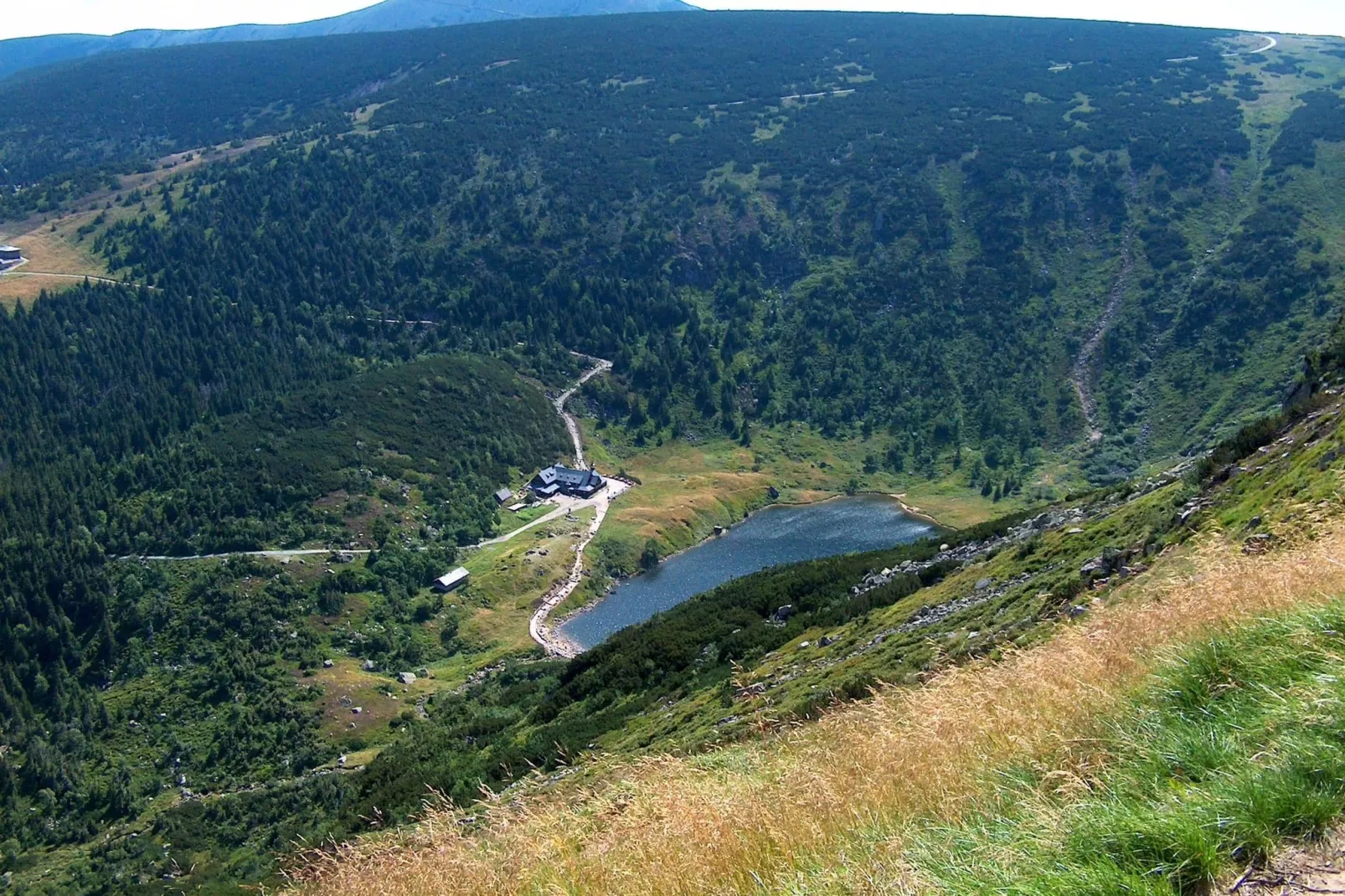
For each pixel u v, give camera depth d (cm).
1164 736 856
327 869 1417
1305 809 666
